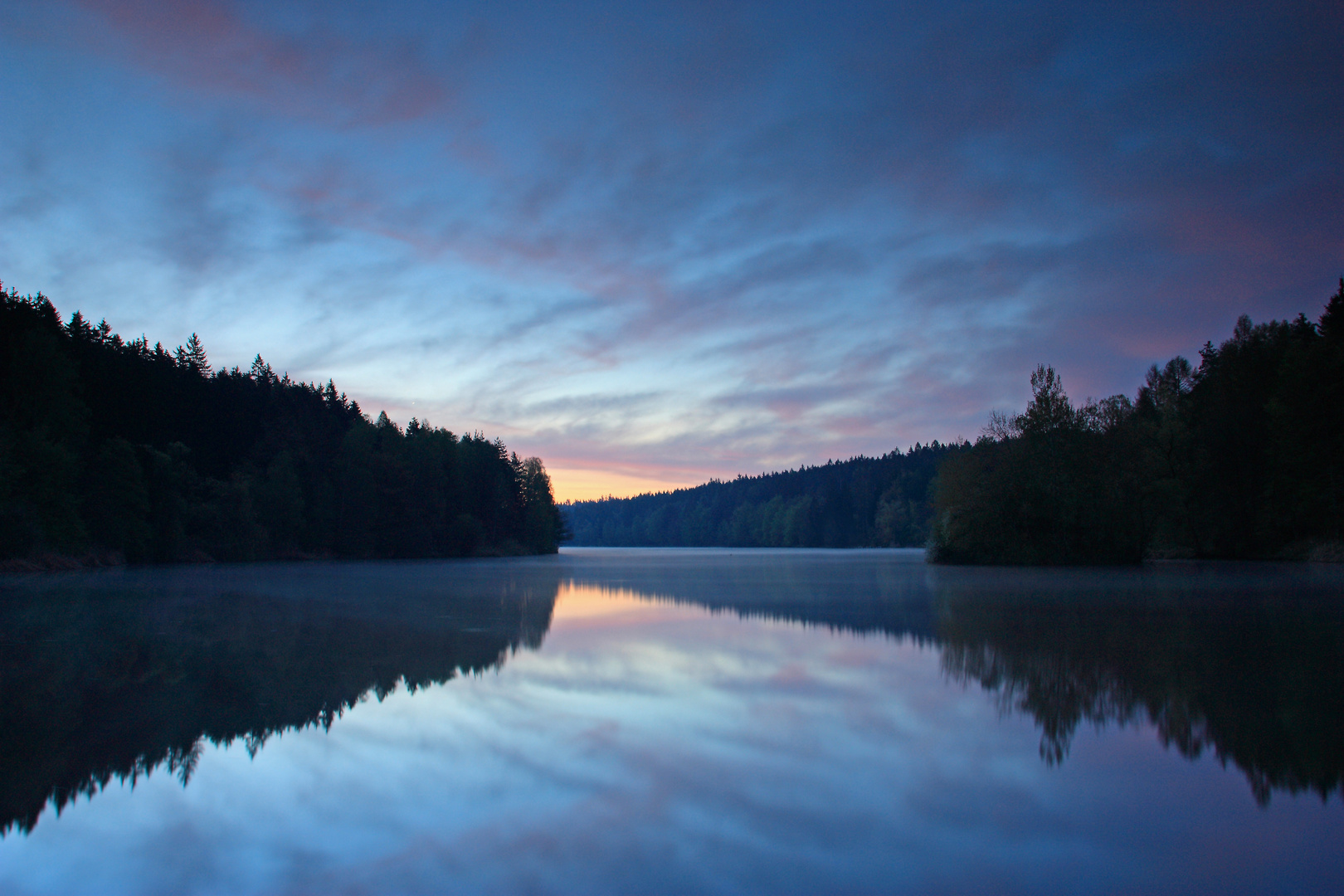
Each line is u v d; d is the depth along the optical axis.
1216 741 8.70
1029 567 55.28
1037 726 9.39
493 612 23.86
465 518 112.94
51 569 53.56
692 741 8.78
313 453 96.19
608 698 10.99
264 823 6.46
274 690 11.62
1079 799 6.89
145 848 6.00
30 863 5.75
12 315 65.81
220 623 20.72
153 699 11.02
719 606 26.02
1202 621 20.34
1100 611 23.19
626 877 5.42
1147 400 79.25
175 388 86.69
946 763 7.92
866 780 7.42
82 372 72.81
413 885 5.34
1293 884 5.28
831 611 23.80
